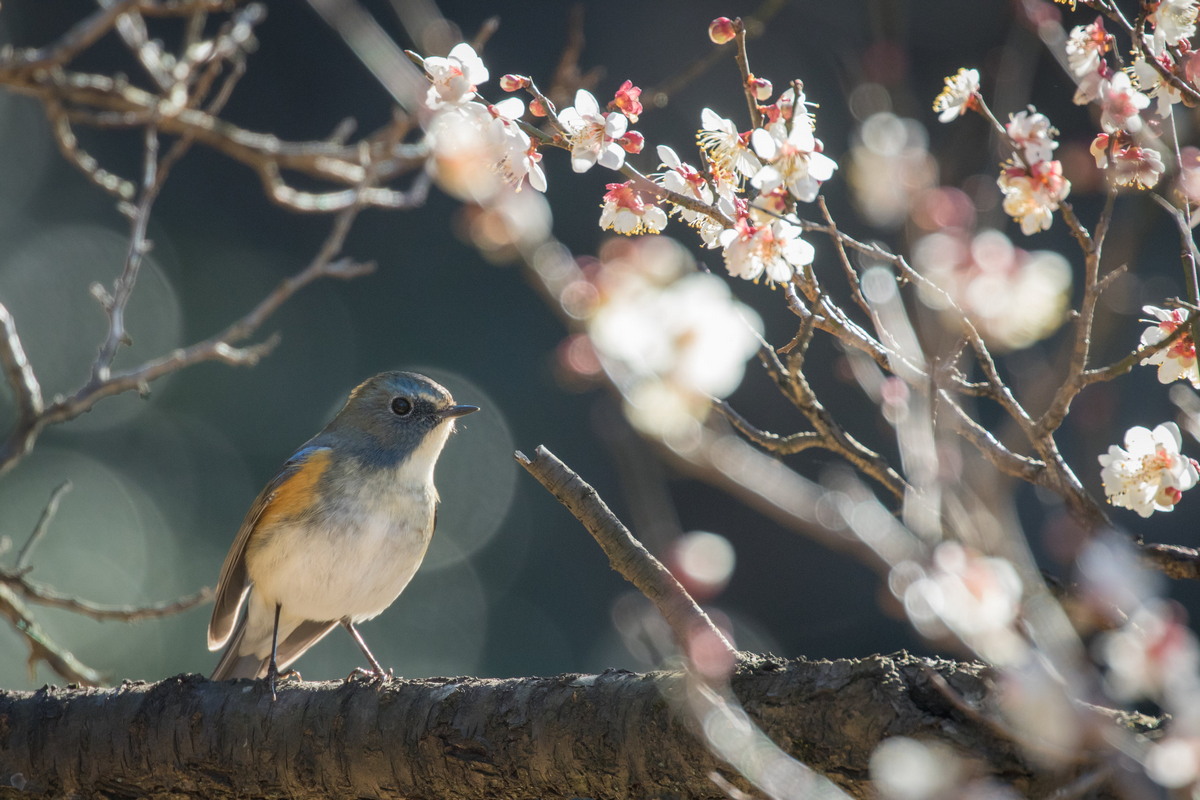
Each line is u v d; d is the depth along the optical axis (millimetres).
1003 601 3793
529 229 5773
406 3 8188
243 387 18000
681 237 12734
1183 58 5297
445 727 5895
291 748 6379
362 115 19281
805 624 15414
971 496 4133
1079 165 5586
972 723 4441
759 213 4984
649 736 5273
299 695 6535
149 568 16547
